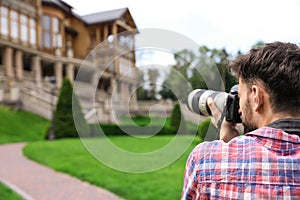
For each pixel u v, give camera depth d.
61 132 16.80
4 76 24.92
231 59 0.97
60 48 31.86
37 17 29.86
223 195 0.83
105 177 6.39
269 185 0.81
